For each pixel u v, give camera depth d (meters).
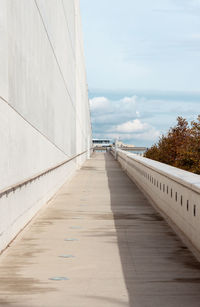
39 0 14.38
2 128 8.81
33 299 5.86
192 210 9.40
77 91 40.69
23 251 8.77
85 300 5.82
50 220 12.66
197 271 7.27
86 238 10.09
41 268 7.48
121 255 8.45
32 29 12.89
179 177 10.85
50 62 17.80
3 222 8.91
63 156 24.55
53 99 19.14
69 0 29.34
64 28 24.98
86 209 15.00
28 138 12.14
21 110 11.00
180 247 9.16
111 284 6.55
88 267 7.56
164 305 5.62
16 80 10.38
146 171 19.95
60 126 22.66
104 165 47.53
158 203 15.42
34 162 13.32
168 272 7.21
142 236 10.34
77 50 40.72
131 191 20.98
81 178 29.28
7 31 9.30
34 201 13.36
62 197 18.61
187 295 6.02
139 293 6.12
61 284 6.55
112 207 15.51
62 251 8.78
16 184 9.99
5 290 6.26
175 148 37.25
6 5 9.19
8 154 9.40
